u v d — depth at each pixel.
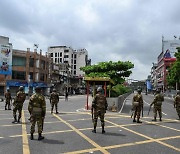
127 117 17.53
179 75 51.06
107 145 8.57
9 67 58.41
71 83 106.50
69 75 104.31
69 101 40.69
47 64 71.94
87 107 23.42
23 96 13.84
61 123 13.88
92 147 8.22
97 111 11.01
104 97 11.13
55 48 135.62
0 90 59.28
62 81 89.75
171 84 66.75
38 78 66.38
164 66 107.88
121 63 30.27
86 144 8.65
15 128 11.75
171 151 7.99
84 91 106.94
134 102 14.88
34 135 10.04
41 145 8.34
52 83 77.75
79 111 21.67
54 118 16.19
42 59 68.56
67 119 15.75
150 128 12.71
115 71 30.48
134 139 9.75
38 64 66.44
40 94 9.41
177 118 17.73
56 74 83.44
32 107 9.27
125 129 12.19
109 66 30.39
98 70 31.08
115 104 22.95
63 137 9.83
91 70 31.25
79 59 135.00
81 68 32.75
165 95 89.12
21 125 12.72
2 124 13.05
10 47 58.75
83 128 12.20
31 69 64.69
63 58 133.00
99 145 8.54
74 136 10.09
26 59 63.66
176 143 9.22
